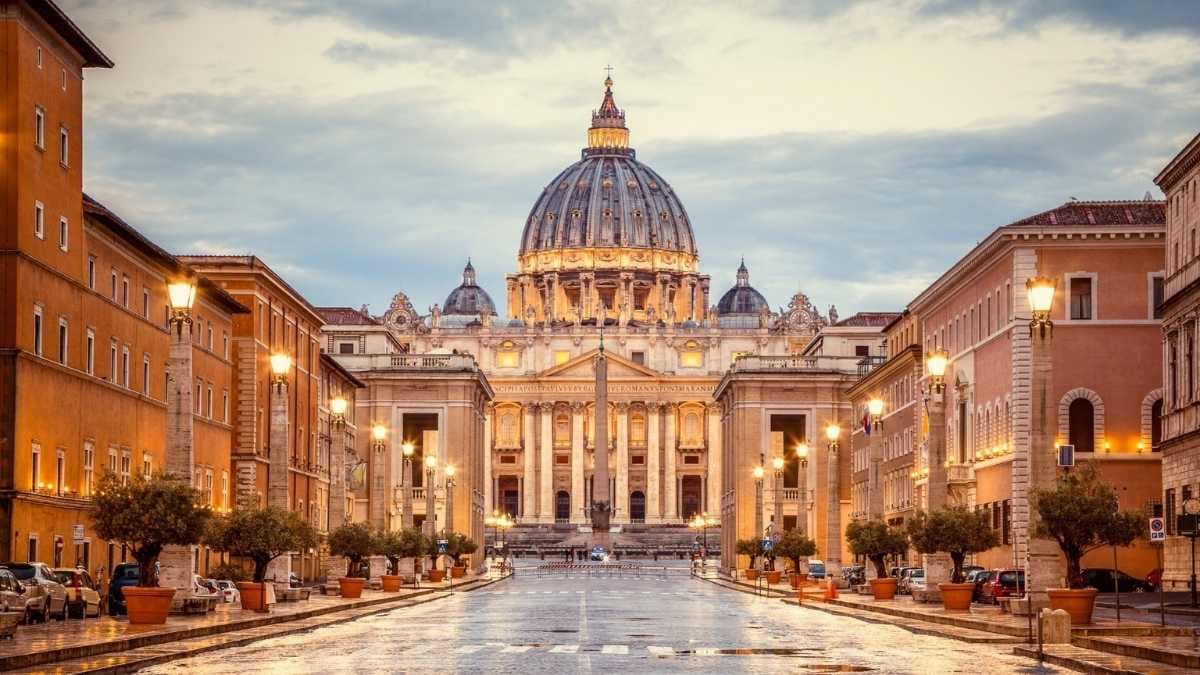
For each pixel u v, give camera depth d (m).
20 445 67.50
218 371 103.06
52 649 40.19
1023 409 98.44
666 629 58.47
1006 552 101.44
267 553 67.56
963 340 115.94
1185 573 81.00
